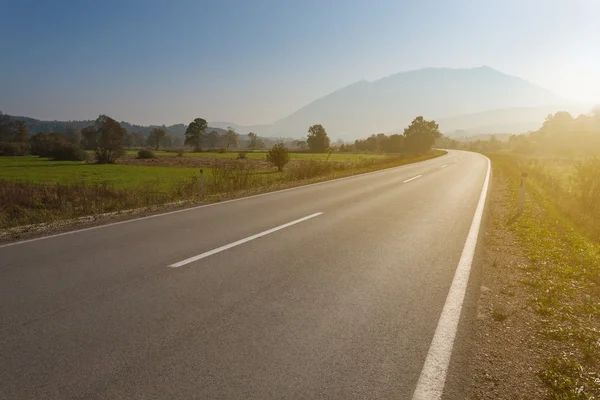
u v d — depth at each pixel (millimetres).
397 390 2699
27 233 7559
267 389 2660
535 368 3094
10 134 141125
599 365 3189
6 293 4312
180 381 2730
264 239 6902
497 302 4422
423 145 91188
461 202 11945
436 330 3590
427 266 5504
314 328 3561
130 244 6512
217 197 13070
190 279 4789
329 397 2600
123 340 3291
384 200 12180
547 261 6074
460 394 2693
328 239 6957
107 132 116688
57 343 3236
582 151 64688
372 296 4359
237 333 3434
